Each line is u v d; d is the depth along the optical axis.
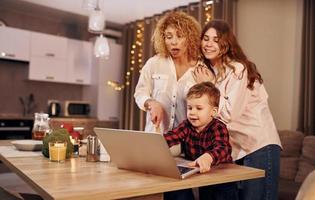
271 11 3.63
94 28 2.71
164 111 1.69
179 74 1.68
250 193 1.51
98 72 5.02
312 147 2.76
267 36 3.66
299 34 3.42
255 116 1.63
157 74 1.71
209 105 1.33
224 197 1.34
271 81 3.62
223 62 1.52
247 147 1.61
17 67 4.74
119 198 0.83
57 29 5.13
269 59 3.63
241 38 3.84
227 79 1.47
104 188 0.84
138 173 1.08
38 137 1.74
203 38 1.56
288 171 2.84
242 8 3.84
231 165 1.24
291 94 3.46
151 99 1.64
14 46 4.39
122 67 5.19
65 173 1.04
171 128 1.67
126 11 4.53
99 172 1.08
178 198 1.41
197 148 1.35
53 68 4.75
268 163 1.58
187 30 1.60
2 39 4.30
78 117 4.92
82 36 5.36
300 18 3.42
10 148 1.62
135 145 1.03
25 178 1.01
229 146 1.27
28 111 4.83
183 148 1.42
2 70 4.62
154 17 4.61
